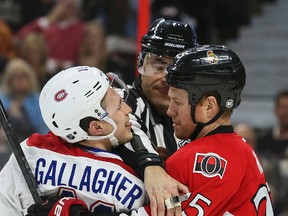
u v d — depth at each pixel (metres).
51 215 6.57
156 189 6.54
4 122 6.91
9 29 16.27
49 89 6.86
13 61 15.23
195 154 6.62
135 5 16.95
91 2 16.75
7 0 16.56
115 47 16.73
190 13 17.39
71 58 16.50
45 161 6.91
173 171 6.68
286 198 13.12
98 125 6.85
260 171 6.86
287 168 13.93
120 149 7.08
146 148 7.01
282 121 15.15
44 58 16.33
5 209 7.08
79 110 6.75
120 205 6.73
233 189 6.54
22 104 15.02
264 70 18.88
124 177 6.78
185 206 6.47
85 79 6.81
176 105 6.79
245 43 19.19
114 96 6.91
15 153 6.83
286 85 18.61
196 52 6.72
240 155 6.70
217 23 18.50
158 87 7.58
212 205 6.48
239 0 18.81
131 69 16.80
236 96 6.80
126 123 6.99
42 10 16.64
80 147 6.96
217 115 6.78
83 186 6.77
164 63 7.51
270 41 19.16
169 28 7.49
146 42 7.56
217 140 6.72
